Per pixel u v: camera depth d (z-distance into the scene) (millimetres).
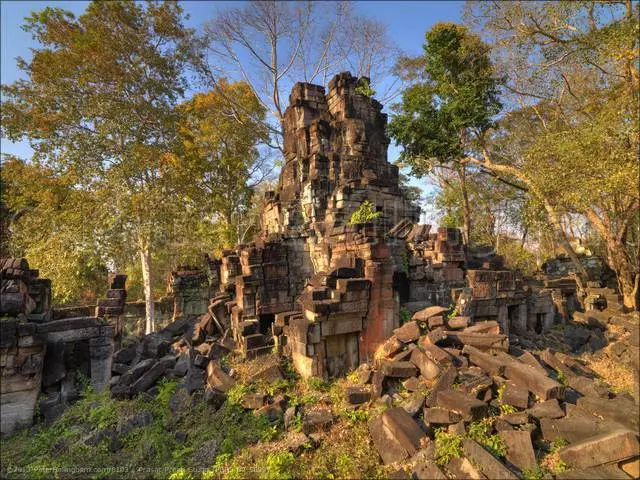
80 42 16359
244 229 33844
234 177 29422
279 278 12141
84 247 15797
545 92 18234
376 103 18078
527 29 16453
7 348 7641
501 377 6895
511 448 5328
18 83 16594
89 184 17031
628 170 10922
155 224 17172
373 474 5402
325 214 14953
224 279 15023
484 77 20609
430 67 22391
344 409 6879
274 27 26578
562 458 5227
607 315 13961
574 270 23047
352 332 8594
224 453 6246
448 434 5641
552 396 6191
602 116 12148
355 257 9227
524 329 11945
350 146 16500
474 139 23141
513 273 11695
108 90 17797
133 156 17281
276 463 5637
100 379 9195
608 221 16969
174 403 7828
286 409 7270
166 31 18453
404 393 6980
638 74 12141
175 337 13062
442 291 11609
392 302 8938
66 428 7516
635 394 5930
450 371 6719
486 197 30062
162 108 18875
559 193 14094
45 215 17875
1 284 8180
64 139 16688
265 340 10398
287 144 18484
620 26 12602
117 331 10406
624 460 4945
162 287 27016
